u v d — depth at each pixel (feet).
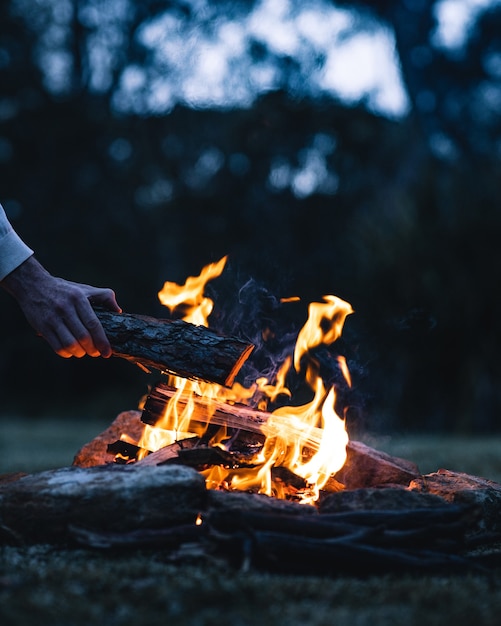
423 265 34.73
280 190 59.93
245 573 6.19
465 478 9.00
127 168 63.72
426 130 55.62
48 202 64.23
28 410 60.80
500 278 34.04
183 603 5.53
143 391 62.39
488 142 56.75
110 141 64.28
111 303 8.43
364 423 25.35
